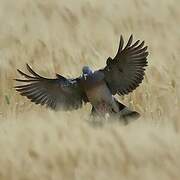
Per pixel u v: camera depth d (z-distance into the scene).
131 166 12.55
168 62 19.06
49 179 12.43
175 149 13.09
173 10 24.22
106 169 12.49
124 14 24.05
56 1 25.11
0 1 25.61
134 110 16.38
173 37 21.83
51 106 15.23
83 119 14.93
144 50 14.71
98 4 24.81
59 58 19.47
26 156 12.91
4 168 12.62
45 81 15.07
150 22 23.28
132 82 15.02
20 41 20.97
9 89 17.75
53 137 13.54
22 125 14.34
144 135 13.56
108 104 15.03
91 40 21.62
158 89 17.25
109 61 14.84
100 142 13.28
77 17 23.86
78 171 12.49
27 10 24.52
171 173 12.34
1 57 19.70
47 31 22.36
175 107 16.20
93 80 14.88
